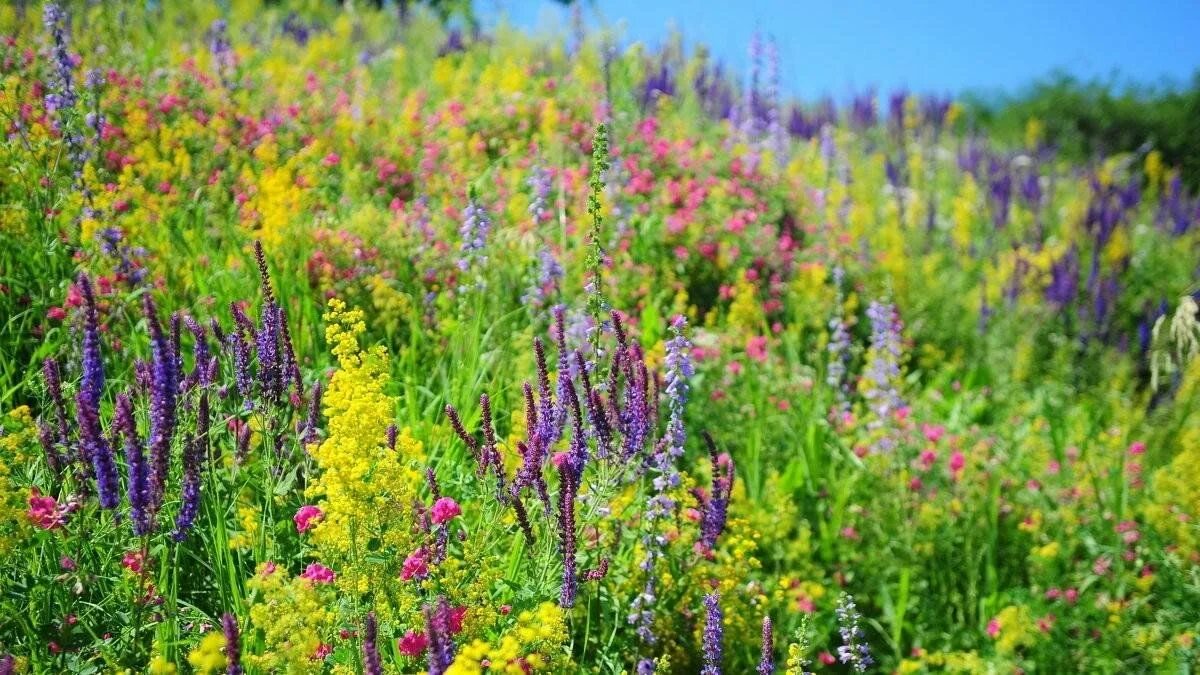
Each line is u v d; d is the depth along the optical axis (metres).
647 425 2.14
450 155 3.55
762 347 2.90
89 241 2.52
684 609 2.26
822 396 2.84
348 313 2.01
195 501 1.95
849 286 3.58
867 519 2.64
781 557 2.50
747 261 3.33
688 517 2.30
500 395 2.46
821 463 2.74
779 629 2.41
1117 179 5.74
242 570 2.06
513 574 2.11
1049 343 3.59
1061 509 2.66
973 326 3.69
